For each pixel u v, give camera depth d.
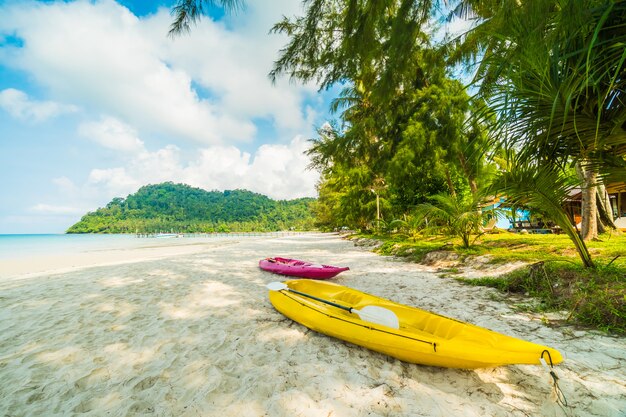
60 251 23.59
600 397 2.38
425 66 10.19
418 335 2.87
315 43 6.12
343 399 2.47
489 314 4.39
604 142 2.96
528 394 2.47
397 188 15.13
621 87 2.55
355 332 3.27
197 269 9.55
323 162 11.77
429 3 4.90
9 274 10.57
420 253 10.25
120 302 5.64
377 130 12.04
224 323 4.39
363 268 9.20
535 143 3.22
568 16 2.31
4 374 3.06
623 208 12.77
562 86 2.50
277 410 2.35
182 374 2.98
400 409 2.32
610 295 3.82
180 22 3.64
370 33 5.06
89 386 2.81
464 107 10.30
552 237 9.82
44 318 4.79
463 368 2.75
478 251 8.43
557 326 3.76
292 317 4.23
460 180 15.85
